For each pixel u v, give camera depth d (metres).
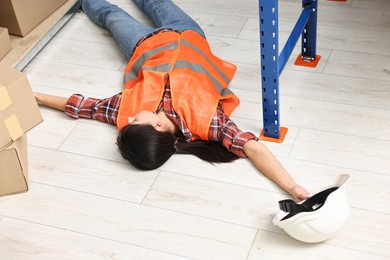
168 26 2.52
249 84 2.42
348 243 1.79
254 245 1.82
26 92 1.97
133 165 2.08
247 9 2.84
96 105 2.28
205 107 2.13
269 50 1.97
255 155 2.03
